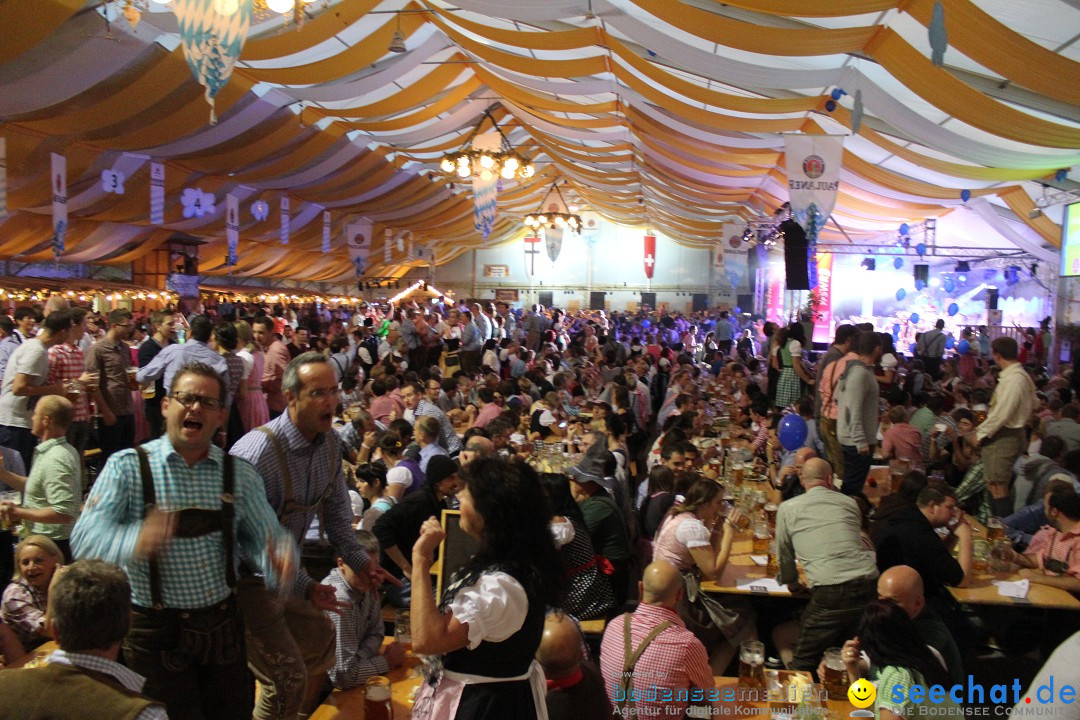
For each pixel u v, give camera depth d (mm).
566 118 15180
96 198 15516
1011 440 6188
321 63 10578
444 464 4613
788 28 6754
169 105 11852
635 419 9219
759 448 8094
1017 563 4816
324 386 2715
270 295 29984
